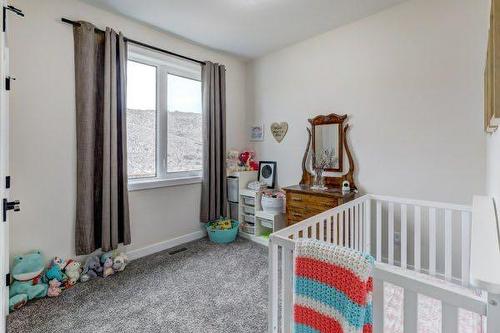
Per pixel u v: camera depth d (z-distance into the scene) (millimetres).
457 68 2115
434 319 1345
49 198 2207
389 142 2504
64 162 2279
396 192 2477
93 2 2330
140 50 2727
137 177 2855
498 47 717
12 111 2008
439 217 2246
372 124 2607
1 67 1088
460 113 2115
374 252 2535
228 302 1985
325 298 965
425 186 2311
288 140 3354
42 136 2156
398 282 831
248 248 3053
